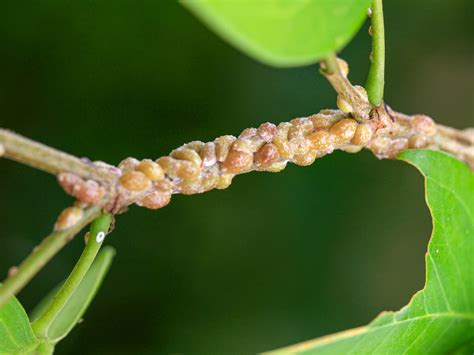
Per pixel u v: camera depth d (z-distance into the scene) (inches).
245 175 16.4
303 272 16.1
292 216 16.3
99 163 8.0
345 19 7.4
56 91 16.0
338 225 16.5
